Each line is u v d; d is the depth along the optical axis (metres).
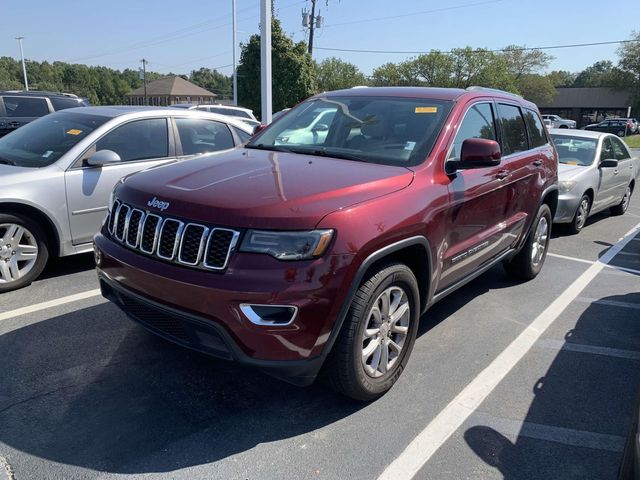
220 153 3.99
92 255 5.96
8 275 4.78
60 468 2.61
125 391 3.30
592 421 3.21
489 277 5.87
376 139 3.86
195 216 2.80
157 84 97.00
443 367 3.78
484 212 4.14
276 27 36.22
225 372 3.56
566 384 3.62
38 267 4.96
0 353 3.69
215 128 6.38
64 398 3.19
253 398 3.29
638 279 6.03
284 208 2.73
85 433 2.88
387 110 4.12
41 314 4.34
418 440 2.96
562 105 76.31
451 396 3.42
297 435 2.96
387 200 3.07
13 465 2.62
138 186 3.22
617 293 5.49
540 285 5.66
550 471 2.76
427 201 3.33
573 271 6.27
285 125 4.46
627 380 3.70
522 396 3.45
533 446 2.95
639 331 4.53
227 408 3.18
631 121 51.53
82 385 3.34
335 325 2.80
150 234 2.98
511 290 5.46
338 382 3.04
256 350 2.69
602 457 2.88
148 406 3.15
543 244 5.80
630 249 7.56
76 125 5.50
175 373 3.52
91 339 3.93
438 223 3.45
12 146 5.50
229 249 2.69
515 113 5.07
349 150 3.84
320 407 3.23
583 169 8.41
